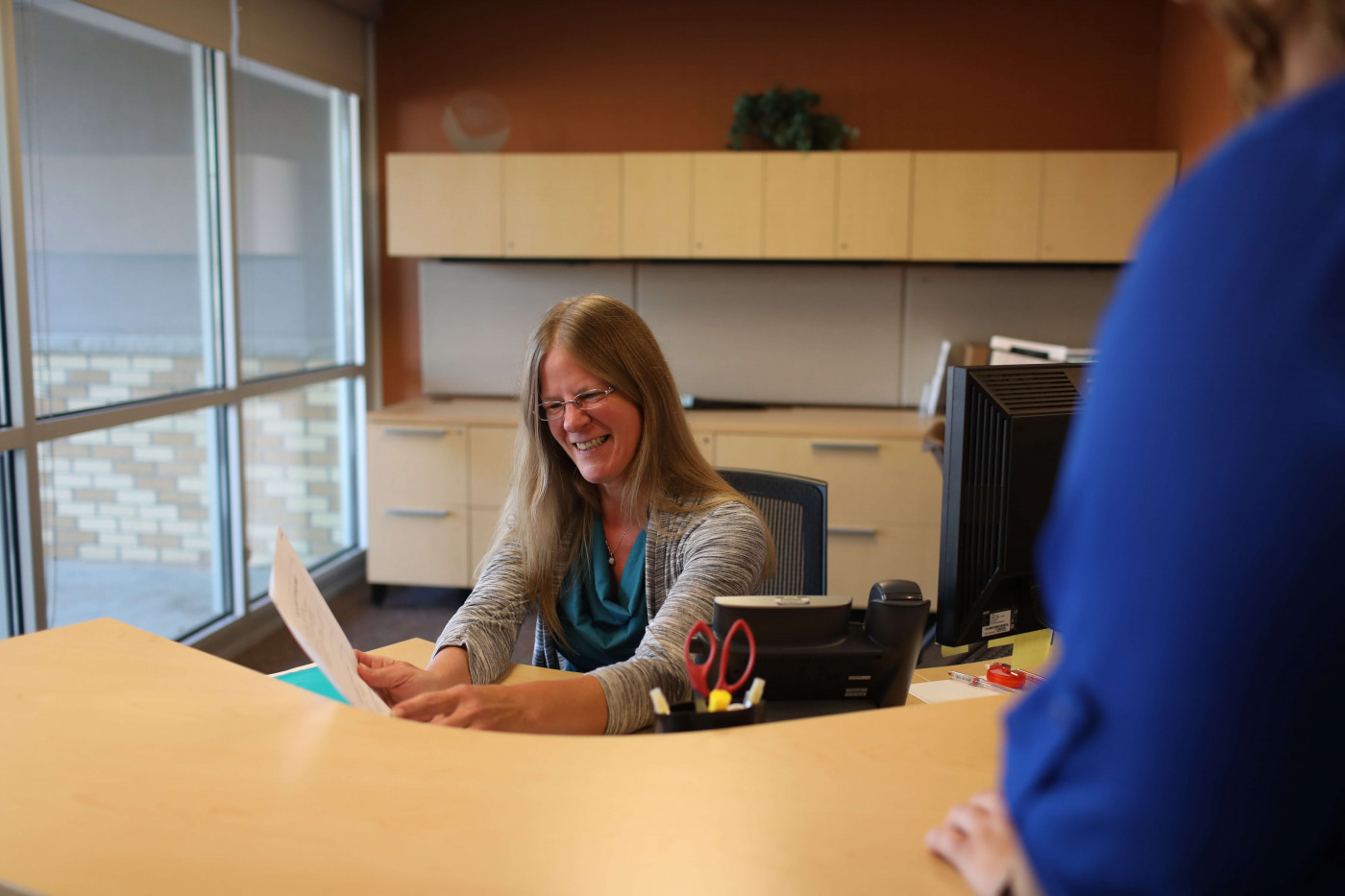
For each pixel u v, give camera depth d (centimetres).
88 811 89
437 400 473
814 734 105
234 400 376
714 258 418
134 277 327
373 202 477
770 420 414
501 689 131
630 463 169
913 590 123
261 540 405
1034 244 402
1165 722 44
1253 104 50
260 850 83
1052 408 140
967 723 108
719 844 84
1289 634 41
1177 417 43
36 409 283
